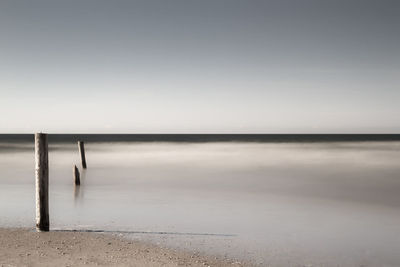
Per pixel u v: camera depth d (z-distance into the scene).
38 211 10.59
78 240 9.88
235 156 44.03
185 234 10.86
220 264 8.41
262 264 8.49
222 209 14.55
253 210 14.37
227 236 10.71
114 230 11.15
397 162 34.88
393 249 9.65
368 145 75.19
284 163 34.53
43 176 10.53
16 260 8.13
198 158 41.03
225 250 9.42
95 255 8.68
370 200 16.59
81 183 21.59
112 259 8.45
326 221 12.59
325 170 28.61
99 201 15.99
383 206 15.25
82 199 16.48
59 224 11.82
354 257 9.02
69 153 46.75
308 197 17.36
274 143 89.44
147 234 10.77
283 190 19.39
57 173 26.09
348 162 35.09
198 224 12.09
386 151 52.75
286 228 11.69
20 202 15.21
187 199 16.61
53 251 8.85
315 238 10.56
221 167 31.14
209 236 10.70
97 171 27.72
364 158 40.00
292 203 15.89
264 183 21.86
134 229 11.32
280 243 10.09
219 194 18.12
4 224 11.48
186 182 22.19
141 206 15.00
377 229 11.65
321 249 9.56
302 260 8.78
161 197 17.16
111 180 22.91
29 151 50.34
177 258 8.71
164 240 10.20
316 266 8.41
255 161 36.75
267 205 15.37
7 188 19.20
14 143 80.56
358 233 11.16
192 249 9.45
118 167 30.84
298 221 12.63
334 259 8.86
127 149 59.97
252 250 9.45
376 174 26.08
